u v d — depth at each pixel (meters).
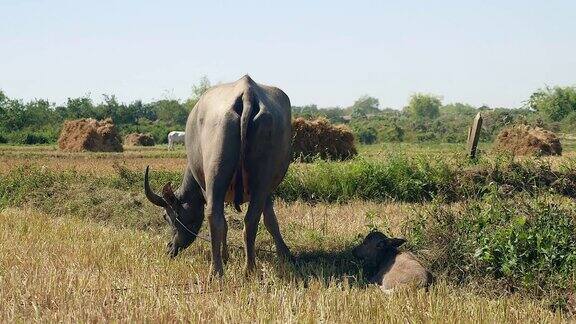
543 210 8.74
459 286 8.05
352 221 12.16
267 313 6.50
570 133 51.22
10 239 10.45
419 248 9.10
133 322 6.26
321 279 7.88
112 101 70.94
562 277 7.66
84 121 42.28
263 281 8.02
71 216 13.66
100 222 12.91
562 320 6.71
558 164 15.73
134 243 10.30
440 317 6.52
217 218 8.14
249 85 8.39
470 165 15.21
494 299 7.37
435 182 14.84
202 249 10.30
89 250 9.54
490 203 9.23
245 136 8.10
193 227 9.75
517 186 14.37
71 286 7.41
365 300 7.06
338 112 141.12
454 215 9.23
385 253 8.95
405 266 8.20
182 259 9.38
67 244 10.05
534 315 6.81
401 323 6.43
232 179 8.31
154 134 60.88
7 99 67.44
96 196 14.34
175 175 16.39
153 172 16.84
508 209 8.92
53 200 14.91
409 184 14.89
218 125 8.23
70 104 70.75
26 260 8.84
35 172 16.64
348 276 8.16
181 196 9.70
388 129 58.12
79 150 40.59
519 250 8.08
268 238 10.49
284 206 14.16
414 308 6.79
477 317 6.59
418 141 53.91
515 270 7.94
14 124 64.81
